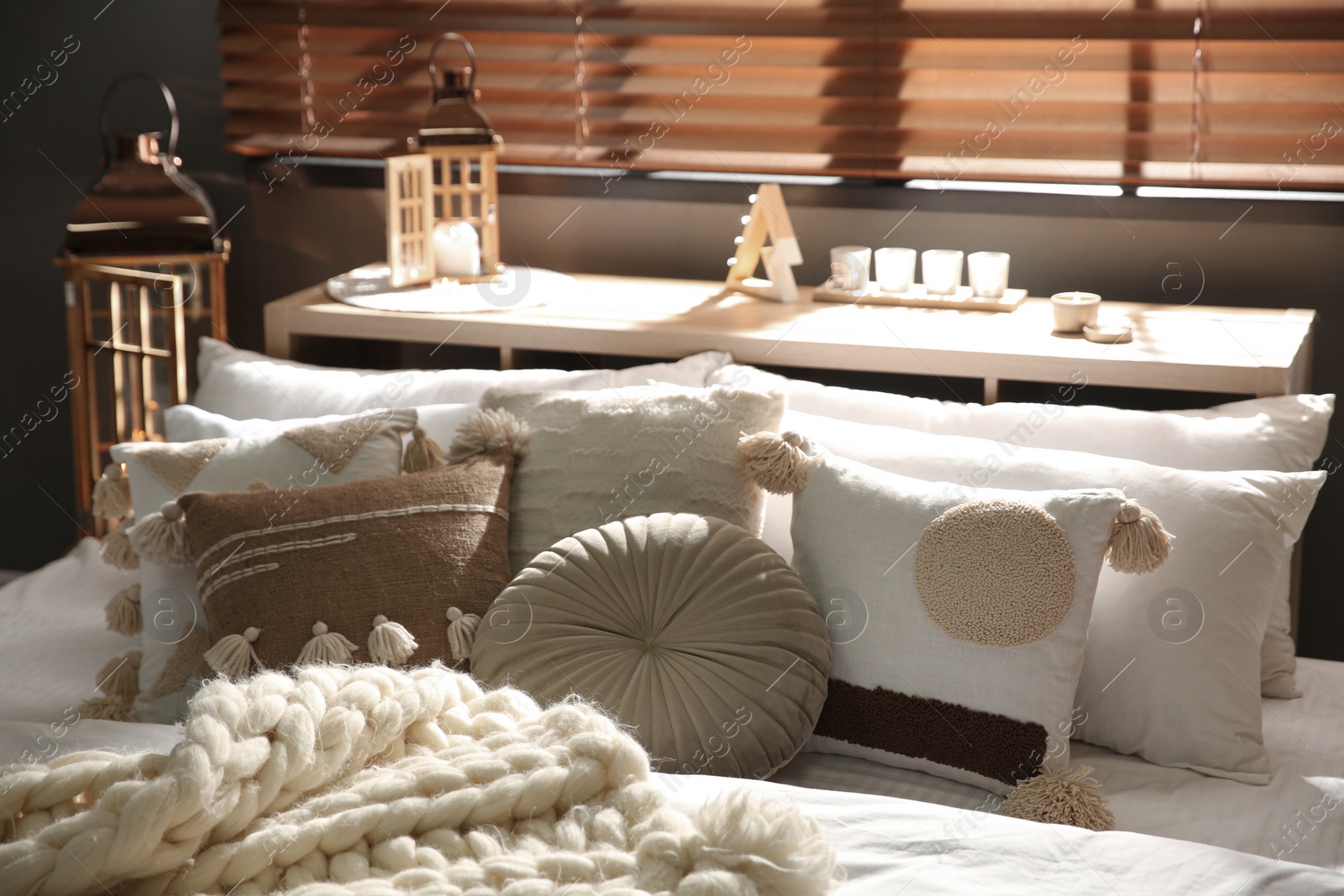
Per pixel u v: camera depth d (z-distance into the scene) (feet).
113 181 7.82
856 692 5.25
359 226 8.67
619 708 5.01
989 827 4.00
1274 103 6.89
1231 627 5.21
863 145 7.65
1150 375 6.22
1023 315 7.08
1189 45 6.95
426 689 3.74
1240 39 6.84
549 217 8.37
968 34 7.29
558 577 5.34
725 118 7.86
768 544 5.93
